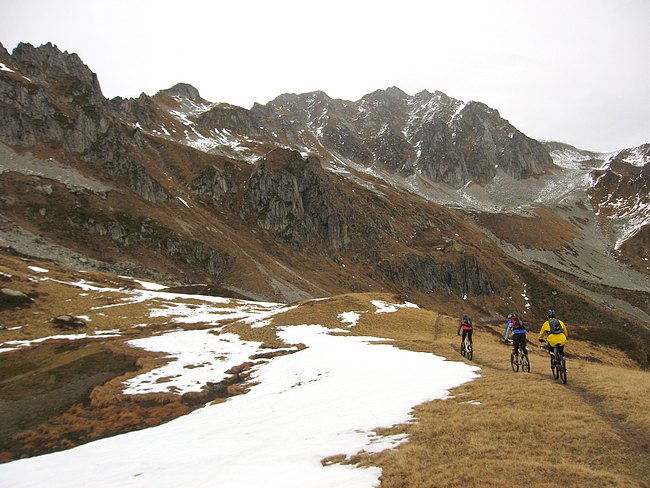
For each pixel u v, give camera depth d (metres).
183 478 12.35
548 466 9.62
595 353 62.84
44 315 54.69
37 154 141.62
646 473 9.21
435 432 12.70
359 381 22.56
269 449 13.79
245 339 46.28
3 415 26.97
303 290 144.88
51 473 15.62
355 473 10.63
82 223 123.31
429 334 47.59
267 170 197.38
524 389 16.44
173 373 34.16
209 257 137.88
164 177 176.75
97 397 28.64
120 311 60.50
